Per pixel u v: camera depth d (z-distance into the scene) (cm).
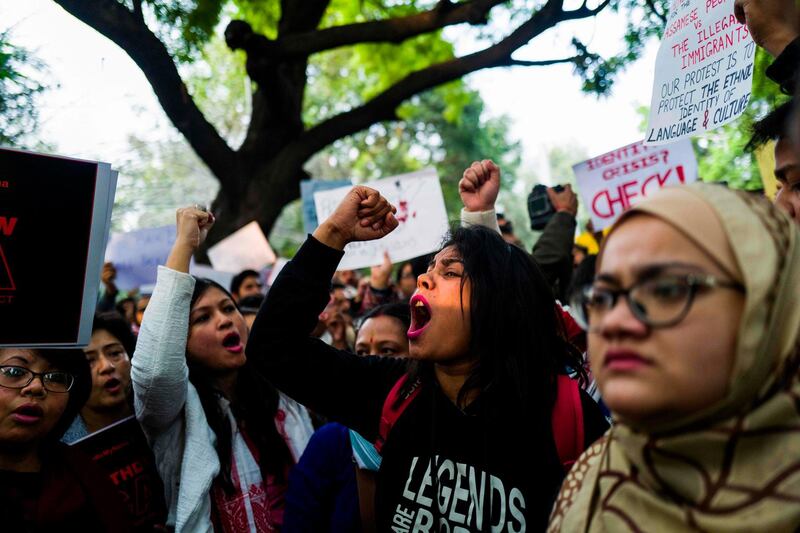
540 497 165
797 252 96
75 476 218
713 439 93
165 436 259
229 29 729
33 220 205
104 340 305
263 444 277
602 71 442
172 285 247
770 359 92
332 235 189
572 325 237
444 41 1115
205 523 247
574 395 175
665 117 261
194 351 277
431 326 177
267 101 822
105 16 611
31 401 208
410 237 487
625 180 475
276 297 186
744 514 91
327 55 1709
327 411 190
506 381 173
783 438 93
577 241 601
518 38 634
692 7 250
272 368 184
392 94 845
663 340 90
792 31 176
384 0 1077
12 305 201
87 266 211
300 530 227
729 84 230
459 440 172
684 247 92
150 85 706
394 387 185
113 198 217
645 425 95
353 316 584
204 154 836
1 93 476
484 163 236
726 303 90
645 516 101
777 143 153
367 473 213
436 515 168
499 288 177
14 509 203
